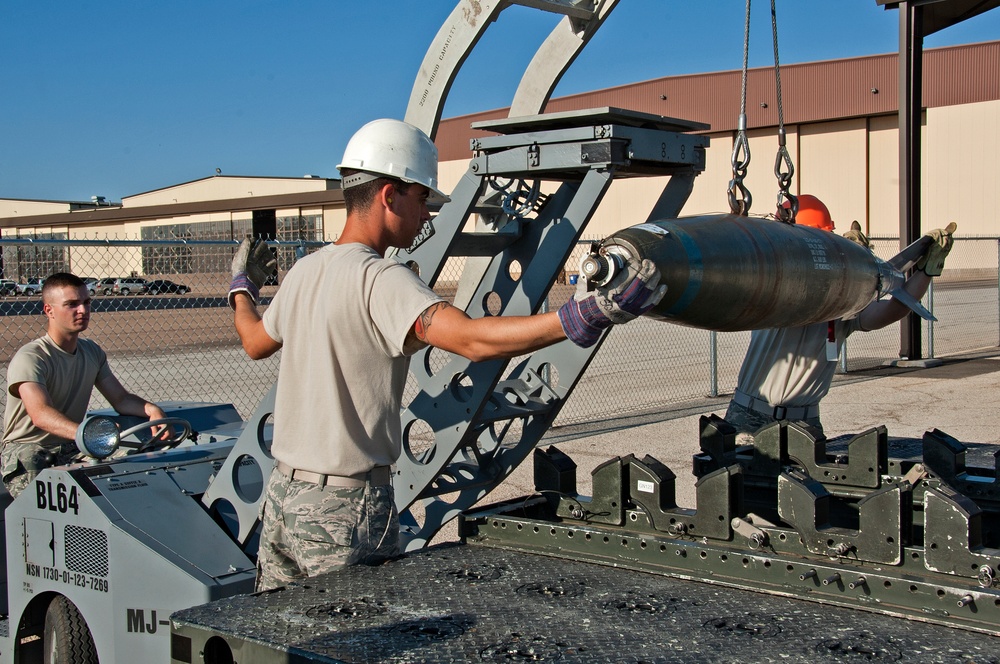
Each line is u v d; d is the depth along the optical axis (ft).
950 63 136.15
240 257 9.89
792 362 13.67
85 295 14.26
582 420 29.94
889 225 138.41
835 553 7.79
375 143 8.36
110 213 177.06
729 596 7.41
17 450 14.06
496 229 12.17
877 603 7.06
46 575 11.14
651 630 6.63
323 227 155.02
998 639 6.38
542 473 10.44
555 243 10.70
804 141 144.15
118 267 98.43
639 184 129.80
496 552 8.81
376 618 6.93
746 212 10.01
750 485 11.39
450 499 18.90
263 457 10.63
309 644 6.41
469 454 13.58
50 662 11.35
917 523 9.93
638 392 35.91
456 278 77.97
